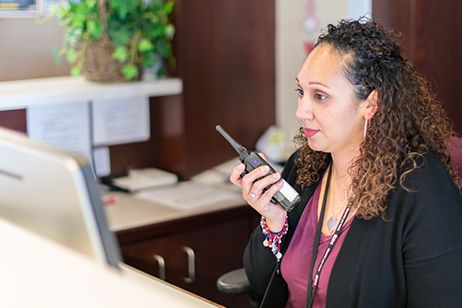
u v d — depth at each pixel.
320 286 1.85
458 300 1.69
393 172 1.76
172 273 2.93
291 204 1.86
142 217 2.85
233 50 3.34
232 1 3.29
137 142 3.36
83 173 1.02
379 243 1.75
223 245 3.04
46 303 1.16
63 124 3.15
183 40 3.19
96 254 1.05
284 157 3.34
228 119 3.38
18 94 2.84
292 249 1.96
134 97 3.31
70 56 3.11
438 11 2.82
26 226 1.14
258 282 2.08
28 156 1.07
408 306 1.74
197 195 3.12
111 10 3.05
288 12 3.39
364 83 1.75
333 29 1.83
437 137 1.85
